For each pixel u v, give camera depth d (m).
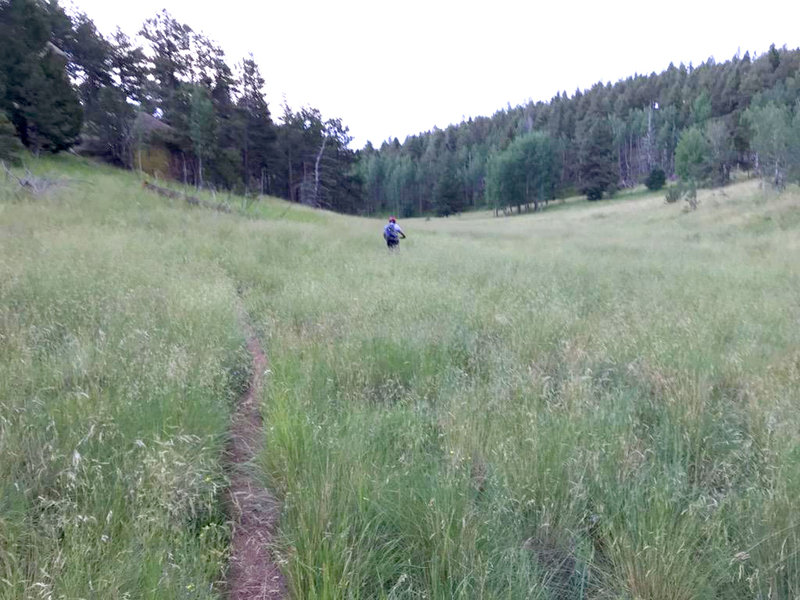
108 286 6.90
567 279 9.89
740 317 6.82
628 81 131.50
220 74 45.91
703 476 3.29
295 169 56.56
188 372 4.36
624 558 2.50
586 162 82.19
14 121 27.16
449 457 3.22
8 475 2.84
